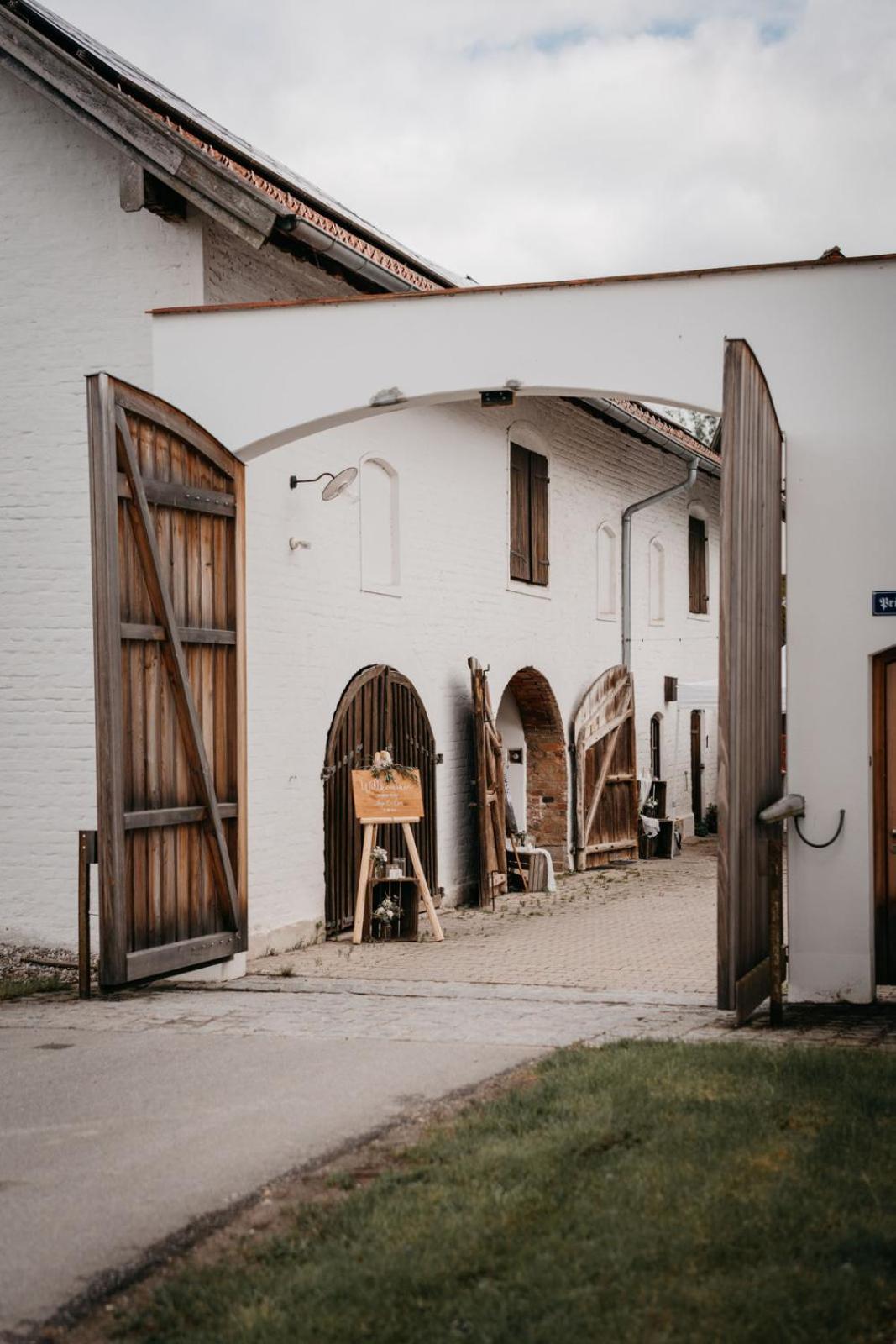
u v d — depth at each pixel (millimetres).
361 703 13227
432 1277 3973
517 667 17047
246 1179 5039
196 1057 7172
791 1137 5242
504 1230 4316
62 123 10984
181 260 10680
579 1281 3930
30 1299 4039
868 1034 7750
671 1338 3607
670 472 22828
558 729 18578
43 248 11023
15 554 11078
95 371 10883
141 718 9172
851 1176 4758
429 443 14789
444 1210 4516
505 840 16375
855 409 9023
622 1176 4785
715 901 15922
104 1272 4215
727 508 7484
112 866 8906
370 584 13461
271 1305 3854
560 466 18531
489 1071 6680
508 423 16719
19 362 11070
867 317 9016
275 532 11781
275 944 11734
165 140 10328
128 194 10516
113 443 8820
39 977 10016
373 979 10414
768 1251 4133
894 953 9055
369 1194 4715
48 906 10961
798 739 9055
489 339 9711
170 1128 5750
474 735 15844
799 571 9070
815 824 9023
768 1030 7859
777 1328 3662
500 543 16594
